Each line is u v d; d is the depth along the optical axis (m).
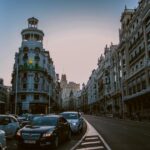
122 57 64.56
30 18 81.06
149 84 43.81
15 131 15.77
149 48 45.00
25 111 72.69
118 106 69.06
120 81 68.75
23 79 74.69
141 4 49.81
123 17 63.34
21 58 76.75
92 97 139.12
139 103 51.59
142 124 32.78
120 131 21.38
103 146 12.38
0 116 15.78
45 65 81.31
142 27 49.03
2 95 100.25
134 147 12.01
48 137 11.49
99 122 37.75
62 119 14.48
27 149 11.79
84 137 16.78
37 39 79.81
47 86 85.94
